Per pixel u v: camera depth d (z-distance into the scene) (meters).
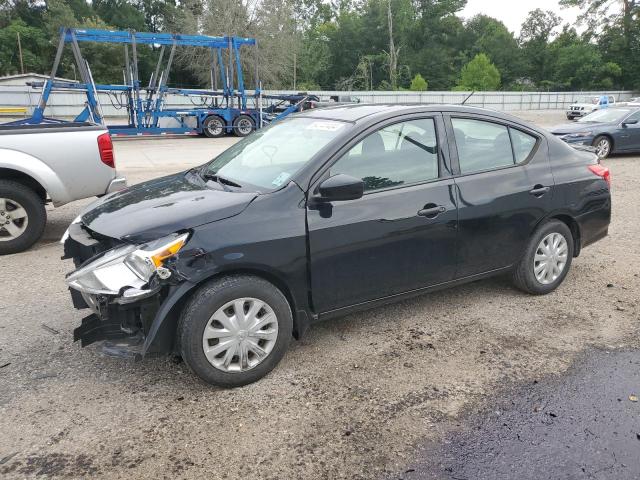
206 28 45.00
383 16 69.50
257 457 2.69
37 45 57.03
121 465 2.63
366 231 3.55
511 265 4.40
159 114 20.17
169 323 3.08
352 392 3.26
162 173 11.31
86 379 3.40
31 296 4.73
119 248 3.14
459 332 4.04
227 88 21.67
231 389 3.29
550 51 70.62
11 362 3.59
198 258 3.05
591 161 4.85
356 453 2.72
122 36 18.53
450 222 3.91
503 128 4.32
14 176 5.97
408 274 3.82
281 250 3.27
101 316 3.28
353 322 4.22
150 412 3.05
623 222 7.31
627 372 3.47
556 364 3.57
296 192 3.38
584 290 4.85
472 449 2.75
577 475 2.57
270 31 45.25
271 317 3.31
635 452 2.72
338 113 4.07
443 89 71.00
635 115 13.76
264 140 4.24
